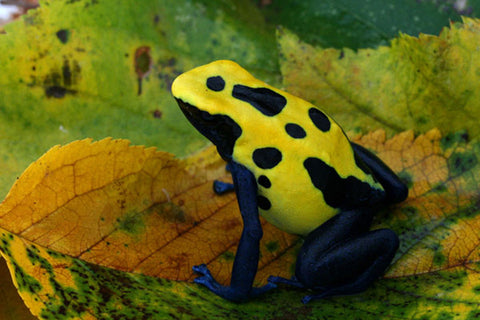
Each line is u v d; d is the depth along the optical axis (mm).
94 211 266
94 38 296
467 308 259
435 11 312
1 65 289
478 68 282
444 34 284
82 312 253
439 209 277
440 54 285
